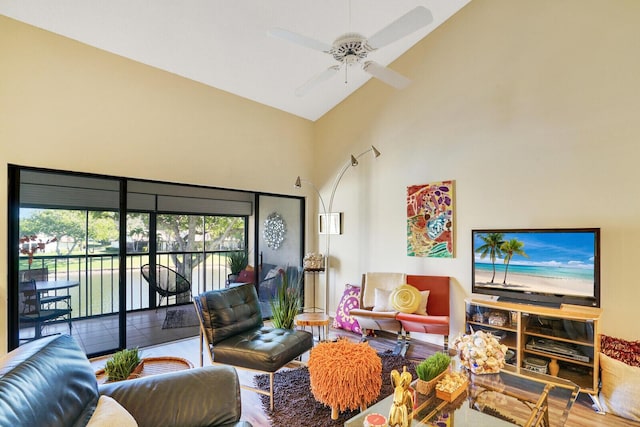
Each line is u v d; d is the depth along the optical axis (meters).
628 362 2.51
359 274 4.77
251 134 4.69
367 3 3.29
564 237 3.00
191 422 1.56
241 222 4.75
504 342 3.15
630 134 2.79
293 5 3.14
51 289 3.20
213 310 2.80
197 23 3.17
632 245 2.75
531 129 3.30
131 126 3.60
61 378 1.29
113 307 3.58
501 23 3.51
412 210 4.16
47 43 3.10
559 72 3.15
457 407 1.96
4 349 2.90
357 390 2.21
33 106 3.02
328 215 5.20
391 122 4.43
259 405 2.55
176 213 4.13
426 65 4.09
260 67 3.97
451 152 3.85
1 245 2.88
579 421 2.41
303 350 2.88
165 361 3.09
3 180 2.88
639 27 2.77
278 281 5.11
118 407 1.38
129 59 3.60
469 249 3.69
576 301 2.91
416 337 4.16
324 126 5.34
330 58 3.95
